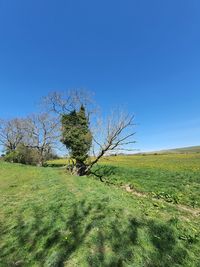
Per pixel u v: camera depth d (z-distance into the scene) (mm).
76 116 34000
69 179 22984
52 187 18328
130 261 6812
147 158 72500
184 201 15461
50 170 33406
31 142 55812
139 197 16203
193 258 7012
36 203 13469
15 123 59875
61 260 7109
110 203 11961
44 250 7867
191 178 24859
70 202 12781
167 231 8367
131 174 30156
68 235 8602
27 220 10703
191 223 10219
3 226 10430
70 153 32969
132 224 8961
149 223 9039
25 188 19141
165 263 6734
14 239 8938
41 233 9125
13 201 14711
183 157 68000
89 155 31812
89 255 7148
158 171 33062
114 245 7617
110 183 25000
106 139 30438
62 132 33844
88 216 10258
